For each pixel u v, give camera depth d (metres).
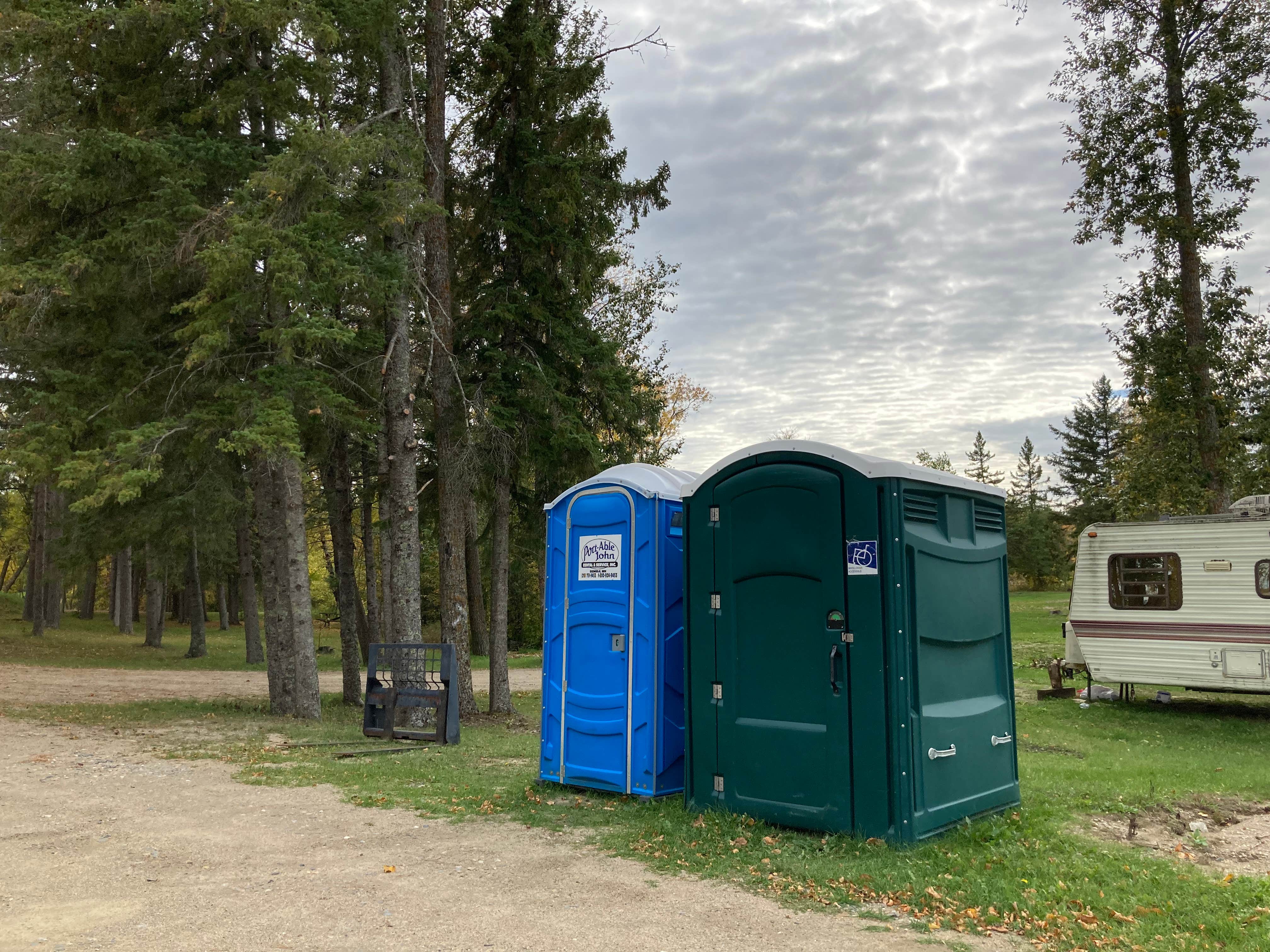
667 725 7.53
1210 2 19.78
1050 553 72.00
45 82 12.23
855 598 6.20
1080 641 17.38
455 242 18.20
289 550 14.89
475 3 17.52
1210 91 19.56
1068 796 7.91
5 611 41.06
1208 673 15.89
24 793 7.61
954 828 6.30
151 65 12.31
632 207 18.05
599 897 5.09
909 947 4.38
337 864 5.67
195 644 30.53
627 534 7.79
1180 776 9.45
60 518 24.95
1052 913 4.76
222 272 10.07
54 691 17.53
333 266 10.92
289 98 12.48
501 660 17.92
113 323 12.46
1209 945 4.38
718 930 4.58
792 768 6.39
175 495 20.59
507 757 10.39
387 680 14.27
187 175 11.64
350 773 8.82
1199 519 16.17
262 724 12.96
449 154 18.14
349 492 20.12
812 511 6.45
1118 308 21.19
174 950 4.19
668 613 7.64
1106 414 70.31
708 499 7.03
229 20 11.39
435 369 16.28
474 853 5.97
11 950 4.16
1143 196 20.47
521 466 17.47
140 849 5.96
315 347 12.16
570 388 17.61
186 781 8.34
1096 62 20.97
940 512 6.67
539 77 17.08
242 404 11.26
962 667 6.75
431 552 43.06
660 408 19.20
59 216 11.45
